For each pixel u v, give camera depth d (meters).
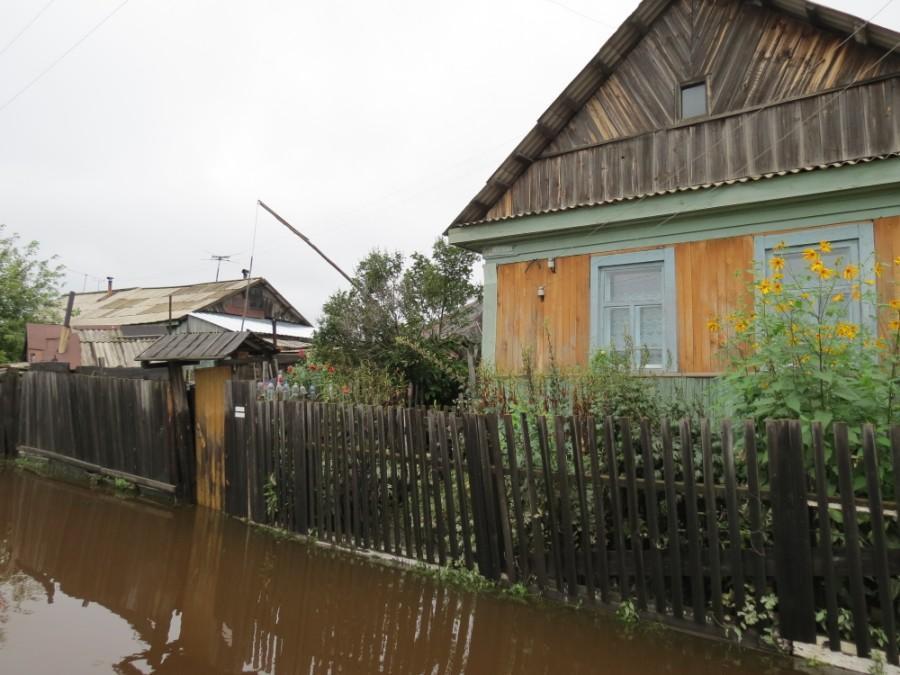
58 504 7.57
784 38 6.61
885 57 5.94
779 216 6.19
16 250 17.84
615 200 6.85
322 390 7.51
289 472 6.33
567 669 3.48
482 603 4.36
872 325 5.55
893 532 3.29
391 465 5.27
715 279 6.48
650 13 7.36
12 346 16.97
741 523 3.63
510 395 5.69
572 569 4.16
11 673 3.44
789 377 3.70
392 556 5.26
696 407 4.58
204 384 7.55
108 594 4.73
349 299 11.76
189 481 7.60
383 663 3.62
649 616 3.84
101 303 30.94
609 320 7.21
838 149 6.08
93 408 8.95
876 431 3.29
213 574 5.16
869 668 3.15
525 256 7.92
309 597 4.63
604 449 3.99
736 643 3.55
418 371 9.52
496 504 4.57
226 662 3.65
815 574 3.28
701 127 6.96
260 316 29.31
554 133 8.09
